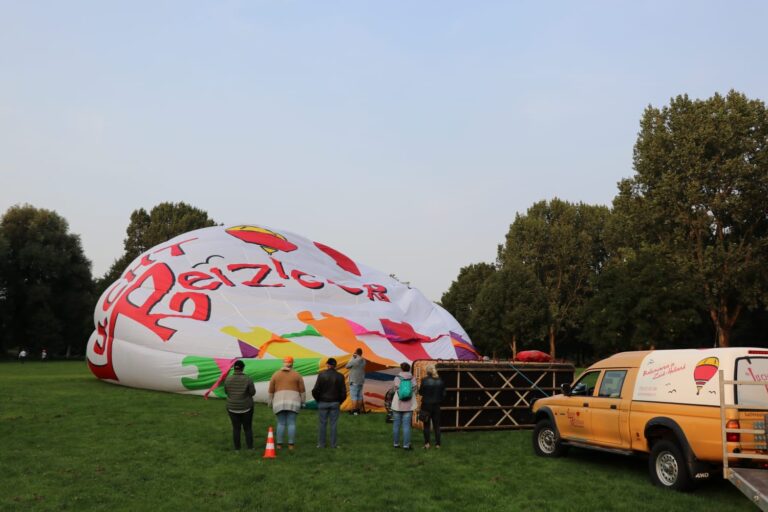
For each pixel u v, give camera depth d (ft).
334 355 66.74
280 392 40.29
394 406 42.63
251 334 70.54
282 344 68.85
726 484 32.78
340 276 90.99
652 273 135.44
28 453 37.60
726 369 29.91
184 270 81.46
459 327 92.89
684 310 133.39
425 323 87.40
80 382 84.38
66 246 206.80
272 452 38.04
